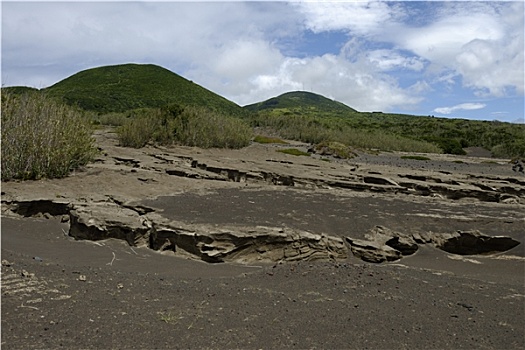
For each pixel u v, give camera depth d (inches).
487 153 1764.3
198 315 183.6
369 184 543.2
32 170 437.7
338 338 171.6
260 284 233.8
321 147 1043.9
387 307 207.2
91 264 258.7
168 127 879.7
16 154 433.1
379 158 1056.8
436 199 479.5
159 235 303.6
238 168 596.4
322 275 250.1
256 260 296.8
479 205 452.1
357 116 3855.8
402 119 3309.5
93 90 2982.3
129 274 234.8
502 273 304.7
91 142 551.2
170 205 365.4
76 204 347.3
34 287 195.9
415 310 205.8
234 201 398.6
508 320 201.0
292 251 303.9
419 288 238.5
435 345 171.8
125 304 188.9
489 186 609.6
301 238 308.0
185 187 452.4
